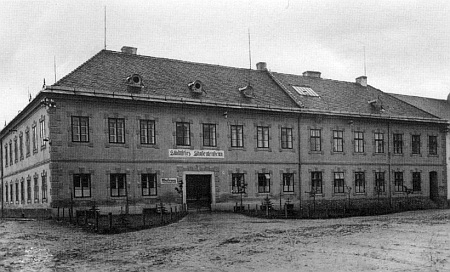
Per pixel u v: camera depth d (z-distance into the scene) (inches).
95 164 1098.1
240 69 1529.3
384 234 705.0
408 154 1631.4
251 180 1311.5
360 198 1504.7
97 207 1088.8
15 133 1456.7
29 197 1262.3
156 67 1320.1
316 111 1407.5
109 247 604.7
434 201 1688.0
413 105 1786.4
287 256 508.7
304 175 1402.6
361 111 1526.8
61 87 1059.3
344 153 1487.5
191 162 1224.8
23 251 589.3
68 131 1071.6
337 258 490.9
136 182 1146.0
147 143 1170.6
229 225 872.9
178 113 1216.2
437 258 482.6
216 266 463.2
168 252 553.3
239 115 1306.6
